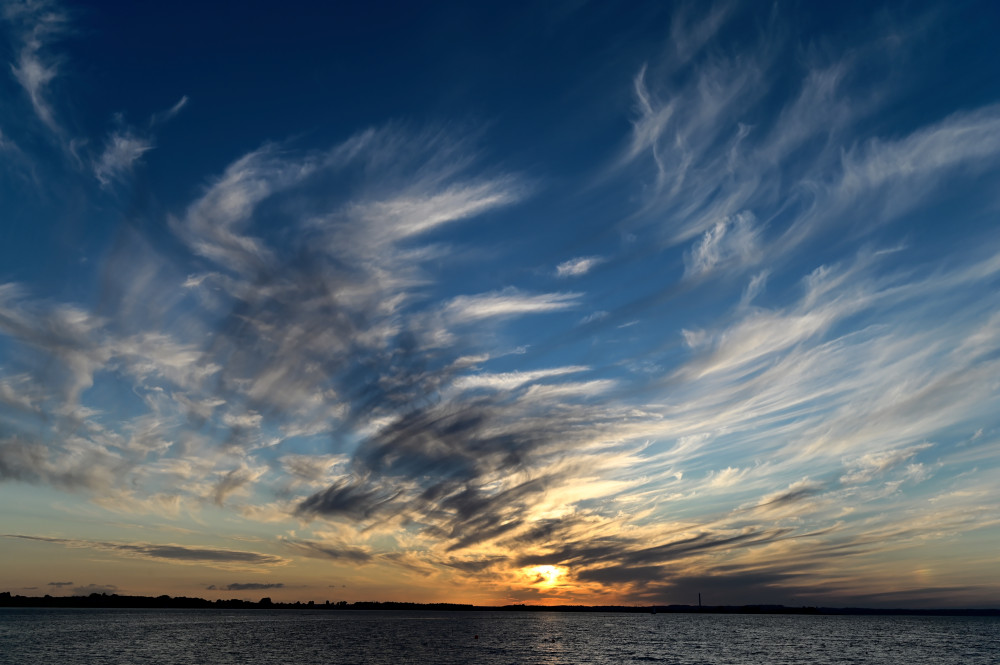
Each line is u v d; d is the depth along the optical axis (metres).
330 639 181.12
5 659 118.62
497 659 127.56
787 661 129.62
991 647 172.38
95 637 176.00
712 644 177.50
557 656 135.75
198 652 135.25
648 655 140.38
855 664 125.31
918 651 157.50
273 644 159.00
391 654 136.12
